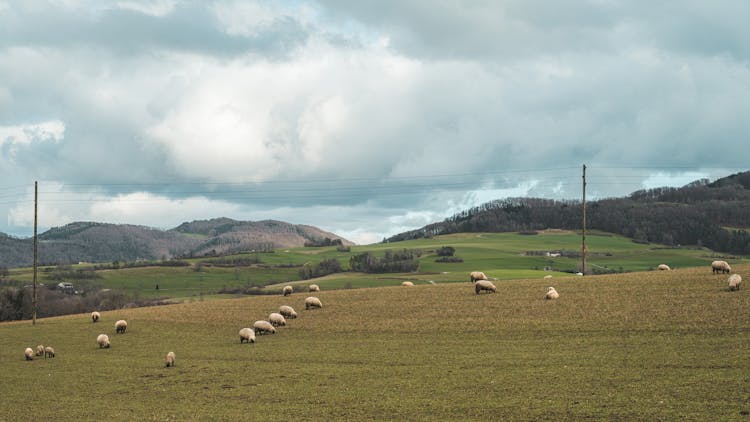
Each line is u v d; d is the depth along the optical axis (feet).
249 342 202.08
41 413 127.34
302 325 225.97
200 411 121.29
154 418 117.91
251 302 298.15
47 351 200.03
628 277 268.21
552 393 118.83
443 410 112.47
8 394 146.72
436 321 211.82
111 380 156.87
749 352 138.00
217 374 156.15
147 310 306.76
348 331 209.26
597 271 597.11
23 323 299.58
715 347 145.69
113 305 474.08
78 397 140.36
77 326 268.82
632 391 115.75
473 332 191.21
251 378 149.18
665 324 175.01
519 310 215.10
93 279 647.56
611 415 102.83
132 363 178.70
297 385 139.23
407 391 127.85
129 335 234.17
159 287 609.01
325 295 297.12
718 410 100.83
